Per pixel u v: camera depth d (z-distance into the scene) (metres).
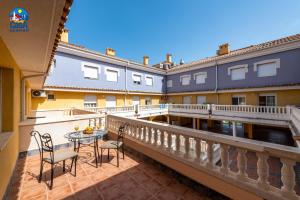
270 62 13.59
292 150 2.09
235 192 2.62
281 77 12.89
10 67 3.92
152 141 4.55
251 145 2.42
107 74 16.17
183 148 3.94
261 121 11.33
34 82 8.18
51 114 11.45
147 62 22.50
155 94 20.92
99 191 3.13
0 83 3.95
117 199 2.88
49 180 3.54
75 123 6.26
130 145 5.39
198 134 3.14
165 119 21.58
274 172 5.38
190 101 20.20
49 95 11.87
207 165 3.03
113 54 18.55
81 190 3.16
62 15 2.43
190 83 20.31
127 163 4.50
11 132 3.88
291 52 12.42
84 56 14.19
